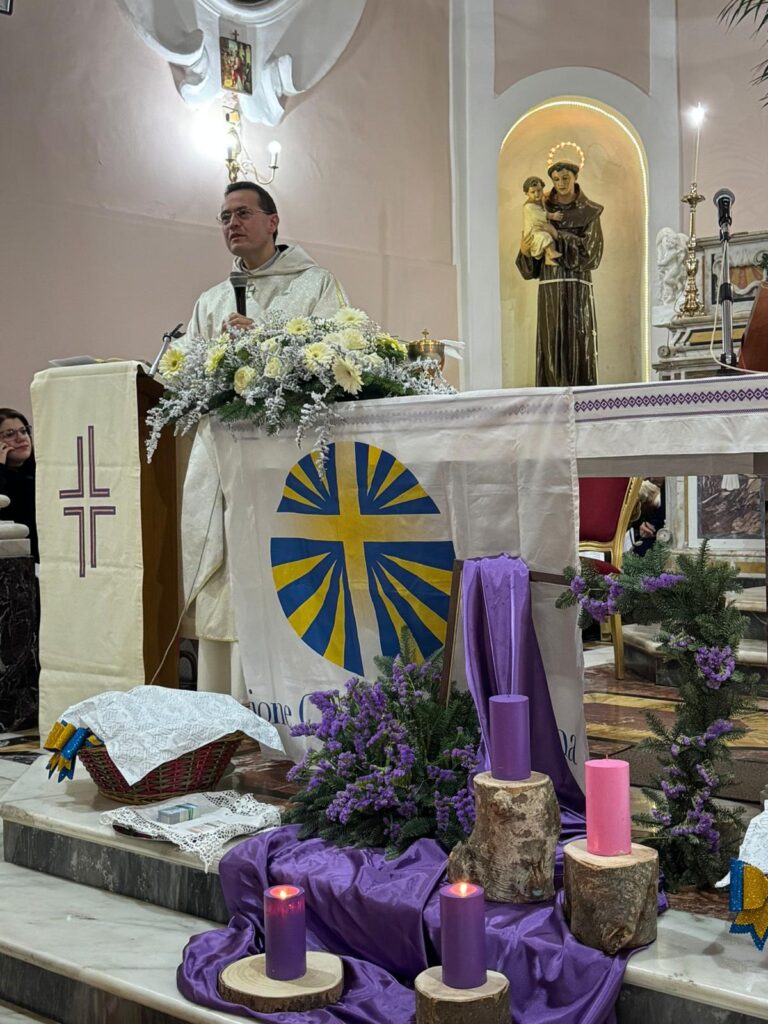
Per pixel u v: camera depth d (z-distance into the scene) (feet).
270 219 14.97
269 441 11.81
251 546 12.12
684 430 8.89
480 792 8.43
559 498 9.70
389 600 11.12
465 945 7.29
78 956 8.98
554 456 9.69
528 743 8.55
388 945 8.28
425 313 31.60
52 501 13.83
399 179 31.17
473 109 32.30
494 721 8.52
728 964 7.35
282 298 14.87
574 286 33.99
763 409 8.54
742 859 7.25
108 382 13.28
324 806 9.82
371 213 30.58
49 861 11.04
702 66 32.91
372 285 30.50
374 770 9.65
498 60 32.55
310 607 11.69
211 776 11.34
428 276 31.71
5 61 23.94
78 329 24.95
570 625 9.78
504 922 8.02
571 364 33.91
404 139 31.27
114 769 11.14
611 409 9.35
